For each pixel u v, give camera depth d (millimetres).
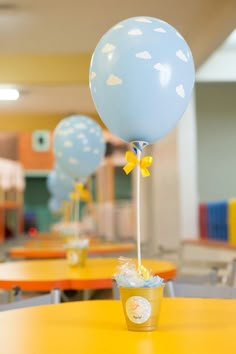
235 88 8133
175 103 1781
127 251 5078
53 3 4508
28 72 5949
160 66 1722
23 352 1316
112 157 13258
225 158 8117
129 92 1720
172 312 1803
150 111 1749
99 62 1780
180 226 7246
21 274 3062
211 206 6883
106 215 11141
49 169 16156
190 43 5473
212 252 6320
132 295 1540
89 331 1554
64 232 5836
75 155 4254
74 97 7633
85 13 4770
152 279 1557
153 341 1409
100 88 1779
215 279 2885
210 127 8117
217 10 4637
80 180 4605
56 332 1544
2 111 8617
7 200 12664
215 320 1666
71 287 2842
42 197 16891
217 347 1326
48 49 5828
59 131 4316
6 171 12258
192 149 7273
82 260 3387
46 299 2207
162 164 7684
